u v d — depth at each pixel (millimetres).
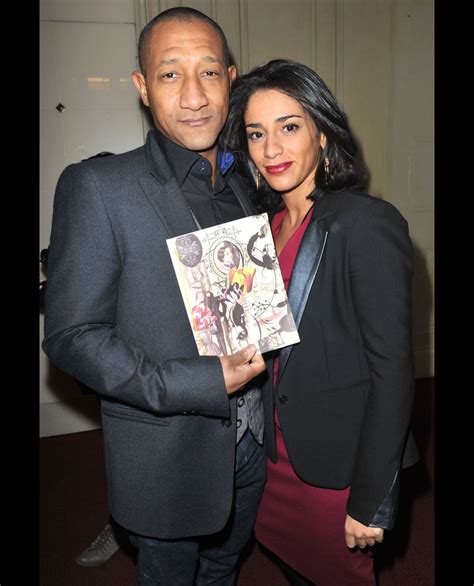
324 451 1219
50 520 2311
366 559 1307
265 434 1350
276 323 1124
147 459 1146
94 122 2789
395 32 3080
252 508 1437
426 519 2172
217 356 1070
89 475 2668
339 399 1183
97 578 1971
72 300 1021
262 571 1974
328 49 3020
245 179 1364
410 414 1112
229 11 2824
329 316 1147
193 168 1174
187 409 1051
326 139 1203
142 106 2838
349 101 3117
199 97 1074
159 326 1093
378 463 1106
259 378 1312
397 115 3189
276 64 1160
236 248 1100
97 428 3145
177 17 1089
